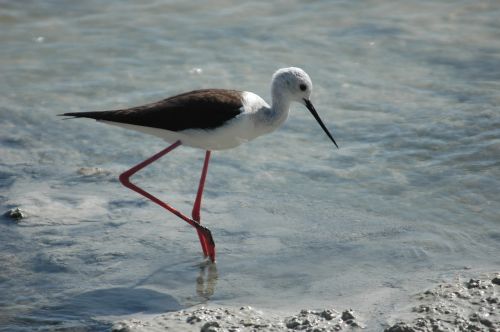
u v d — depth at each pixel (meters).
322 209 10.59
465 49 15.77
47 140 13.09
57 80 15.08
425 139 12.45
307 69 15.27
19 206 10.87
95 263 9.45
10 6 18.27
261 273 9.07
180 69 15.41
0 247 9.84
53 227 10.34
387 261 9.14
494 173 11.27
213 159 12.35
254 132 10.02
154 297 8.65
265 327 7.66
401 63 15.40
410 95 14.06
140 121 9.44
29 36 16.91
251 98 9.96
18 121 13.66
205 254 9.55
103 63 15.74
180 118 9.47
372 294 8.35
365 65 15.38
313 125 13.30
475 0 18.22
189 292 8.72
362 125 13.12
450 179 11.20
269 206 10.77
